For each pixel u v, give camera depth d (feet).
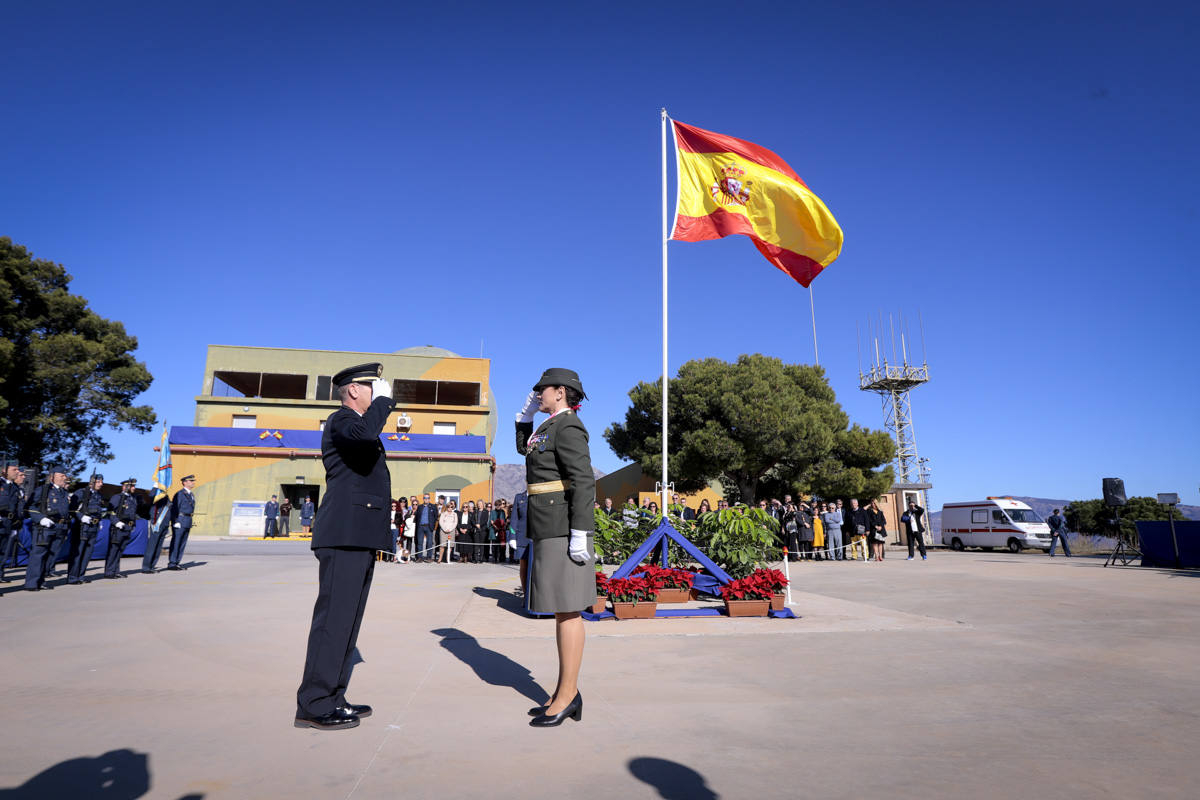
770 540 25.67
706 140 29.58
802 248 29.55
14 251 100.32
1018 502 94.07
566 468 11.24
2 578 33.47
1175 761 9.11
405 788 7.97
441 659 15.80
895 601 28.43
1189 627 21.08
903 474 136.56
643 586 23.45
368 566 11.27
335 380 11.96
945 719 11.07
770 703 12.05
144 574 39.88
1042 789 8.11
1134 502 98.32
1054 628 20.86
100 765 8.71
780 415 93.20
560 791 7.92
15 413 99.40
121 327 114.42
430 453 103.60
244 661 15.44
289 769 8.59
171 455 99.55
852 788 8.10
